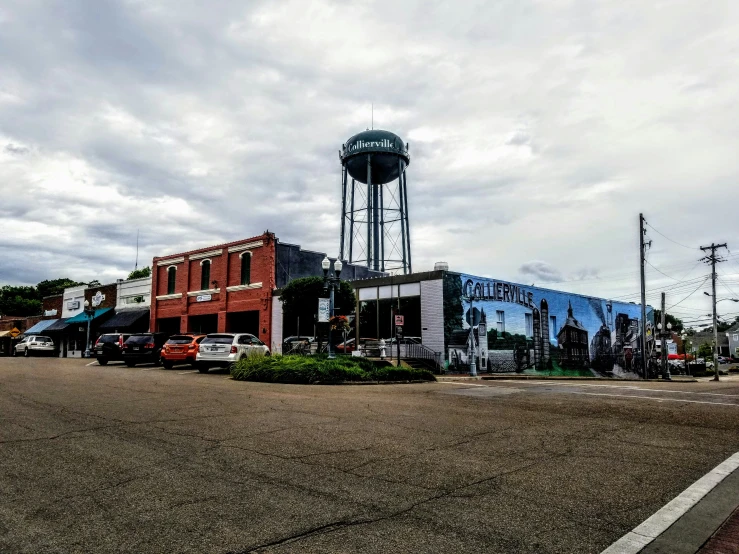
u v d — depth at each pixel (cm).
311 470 579
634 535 411
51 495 485
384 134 3975
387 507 465
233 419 889
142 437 733
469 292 2723
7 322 5894
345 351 2742
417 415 962
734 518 457
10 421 843
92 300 4641
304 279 2712
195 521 425
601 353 3988
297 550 372
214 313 3566
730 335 9569
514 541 394
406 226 4006
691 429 859
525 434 799
